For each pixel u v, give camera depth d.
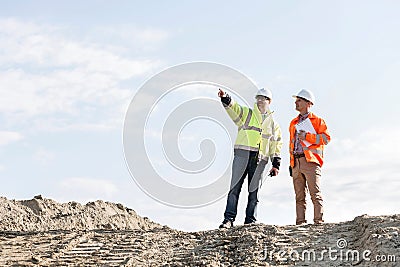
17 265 11.27
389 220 10.97
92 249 12.12
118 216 19.23
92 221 18.28
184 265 10.78
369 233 10.58
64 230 13.84
